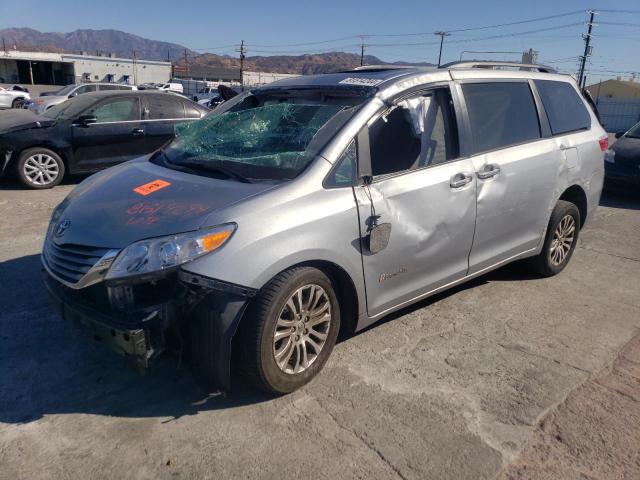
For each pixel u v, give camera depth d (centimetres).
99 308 289
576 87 525
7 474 252
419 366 352
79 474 253
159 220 291
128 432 283
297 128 356
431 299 459
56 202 759
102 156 885
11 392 314
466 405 312
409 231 353
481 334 399
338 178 324
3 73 6612
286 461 264
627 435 290
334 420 295
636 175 856
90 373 335
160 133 924
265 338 291
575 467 266
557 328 413
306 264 309
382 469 261
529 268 514
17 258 524
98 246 287
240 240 282
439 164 376
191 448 272
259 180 322
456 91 398
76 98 915
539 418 302
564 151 478
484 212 405
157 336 280
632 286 503
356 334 392
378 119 348
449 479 256
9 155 827
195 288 277
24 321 398
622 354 376
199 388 321
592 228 713
